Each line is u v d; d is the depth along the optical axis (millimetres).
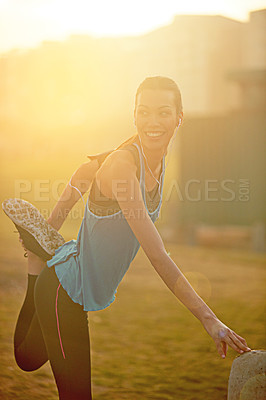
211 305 10984
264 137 27062
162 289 12211
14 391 5348
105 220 3055
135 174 2971
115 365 6828
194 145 28562
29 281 3564
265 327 9039
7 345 6820
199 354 7465
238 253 20172
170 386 6109
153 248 2902
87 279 3203
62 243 3498
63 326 3234
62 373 3234
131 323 9125
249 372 2908
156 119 2984
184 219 28609
